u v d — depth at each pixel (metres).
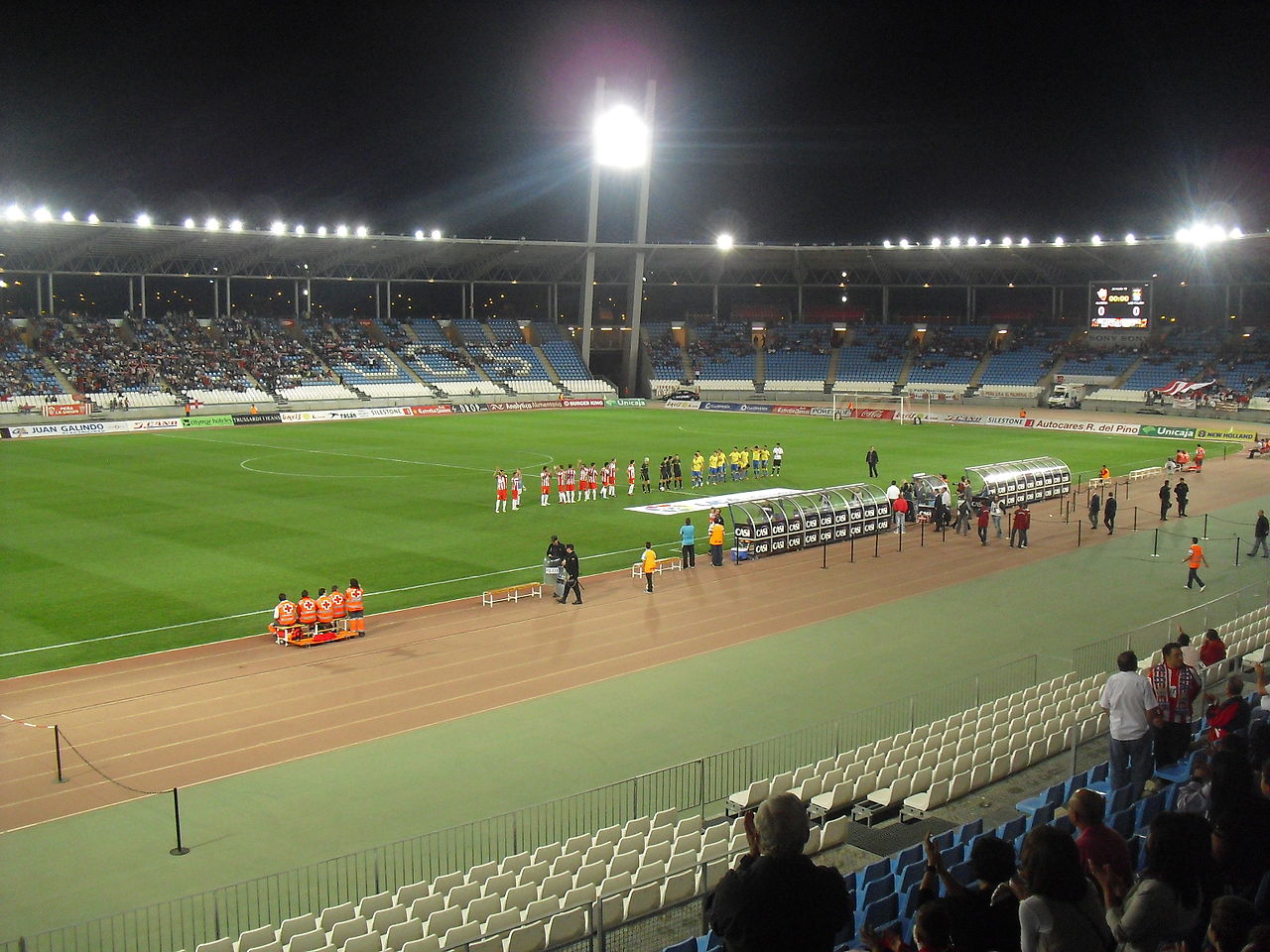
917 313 132.00
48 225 83.94
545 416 98.31
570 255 114.62
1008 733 20.03
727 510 49.00
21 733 22.09
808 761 20.19
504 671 26.00
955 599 33.03
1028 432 86.12
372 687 24.86
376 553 39.34
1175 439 81.56
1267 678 17.02
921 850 13.60
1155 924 7.86
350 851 16.75
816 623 30.33
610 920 12.85
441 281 118.31
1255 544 39.12
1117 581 35.34
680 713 22.98
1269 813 9.10
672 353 122.12
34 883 15.88
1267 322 112.88
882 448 73.62
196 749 21.17
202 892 15.35
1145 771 14.84
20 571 36.25
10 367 88.38
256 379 98.94
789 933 6.21
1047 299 126.88
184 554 38.91
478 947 11.34
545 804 16.53
